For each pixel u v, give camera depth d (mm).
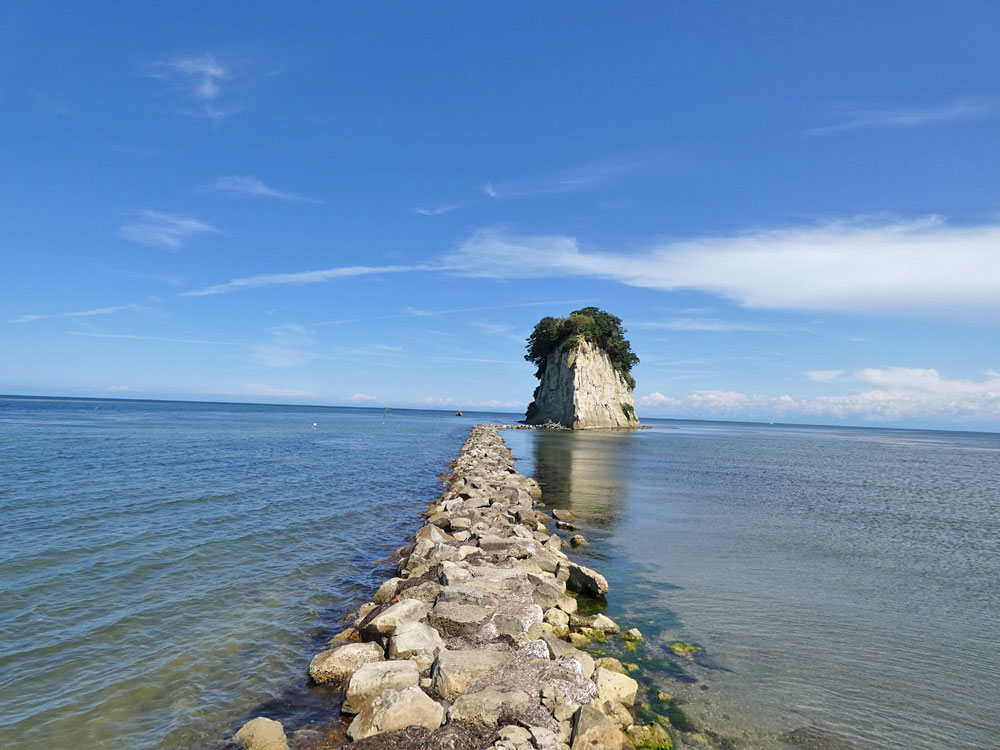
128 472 27328
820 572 14789
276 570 13344
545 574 13273
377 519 19875
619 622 10867
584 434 83375
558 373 101688
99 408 153500
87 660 8602
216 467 30953
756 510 24188
